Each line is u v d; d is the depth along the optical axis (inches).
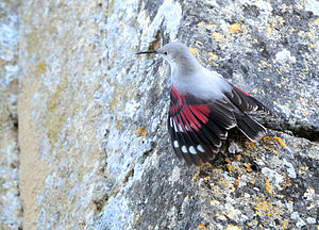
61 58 337.7
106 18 299.7
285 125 213.9
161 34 249.8
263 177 192.2
